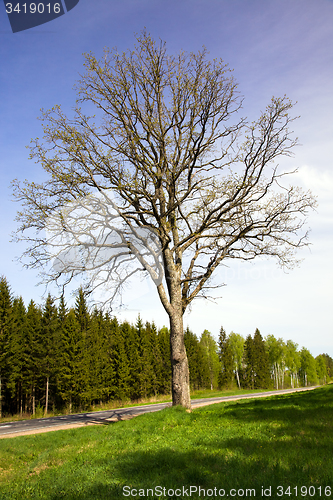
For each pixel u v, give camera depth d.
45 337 35.84
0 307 33.94
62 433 12.28
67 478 5.78
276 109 14.47
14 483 6.18
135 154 14.30
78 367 35.56
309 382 115.00
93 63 14.25
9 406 39.69
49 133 13.32
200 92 14.66
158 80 14.95
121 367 44.12
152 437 8.25
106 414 23.36
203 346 78.50
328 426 7.57
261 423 8.61
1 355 32.38
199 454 6.05
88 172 13.62
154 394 51.31
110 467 6.02
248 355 85.06
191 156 15.13
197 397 38.62
